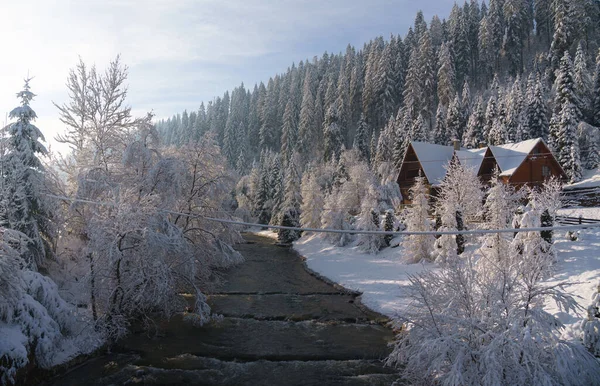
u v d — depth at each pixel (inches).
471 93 3988.7
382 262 1301.7
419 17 4859.7
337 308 861.2
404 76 4190.5
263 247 2042.3
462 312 433.4
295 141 4202.8
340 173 2500.0
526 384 370.6
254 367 553.9
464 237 1126.4
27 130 756.6
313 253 1696.6
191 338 663.1
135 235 661.3
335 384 502.3
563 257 832.9
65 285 823.1
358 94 4328.3
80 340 575.5
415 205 1267.2
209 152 1014.4
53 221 797.9
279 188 2763.3
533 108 2244.1
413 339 433.4
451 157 1942.7
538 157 1600.6
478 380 377.7
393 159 2479.1
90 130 895.1
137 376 516.7
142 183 780.0
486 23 4035.4
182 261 753.6
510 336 378.0
